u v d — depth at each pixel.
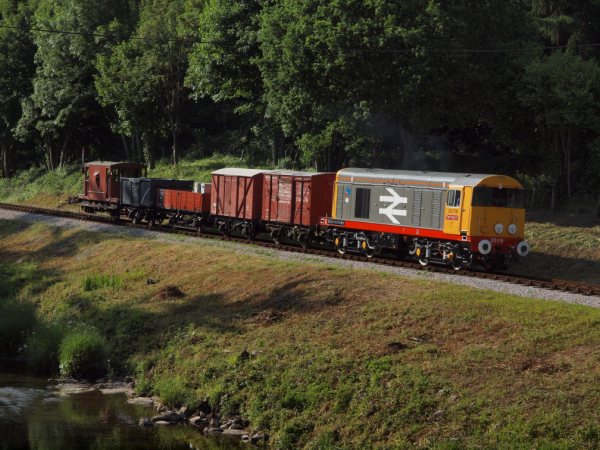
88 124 72.81
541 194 42.31
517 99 39.81
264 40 41.09
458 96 39.25
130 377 24.86
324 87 39.47
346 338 22.34
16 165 80.69
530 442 16.02
